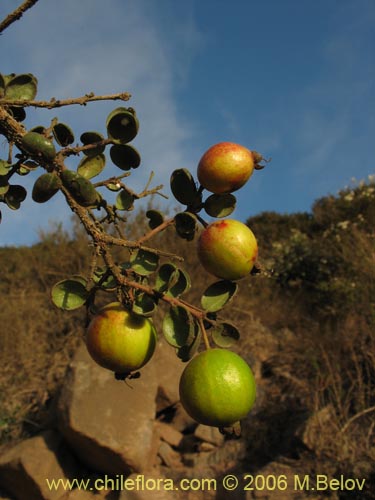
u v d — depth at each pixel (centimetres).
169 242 775
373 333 530
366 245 746
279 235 1106
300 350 594
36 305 715
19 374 593
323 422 437
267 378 573
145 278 110
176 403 558
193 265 755
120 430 457
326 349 547
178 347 103
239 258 109
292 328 705
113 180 117
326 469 390
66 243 843
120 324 108
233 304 725
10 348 625
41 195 94
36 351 631
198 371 101
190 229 115
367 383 480
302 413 484
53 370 603
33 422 526
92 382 488
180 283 107
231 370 101
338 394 469
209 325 111
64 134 109
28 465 450
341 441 404
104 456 452
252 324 688
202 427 507
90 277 99
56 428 498
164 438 510
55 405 517
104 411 467
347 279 724
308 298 764
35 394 577
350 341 521
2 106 103
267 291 810
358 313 624
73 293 113
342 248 786
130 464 448
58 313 698
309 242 948
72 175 94
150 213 124
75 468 482
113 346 107
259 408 517
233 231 111
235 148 115
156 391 511
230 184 114
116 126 106
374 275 677
